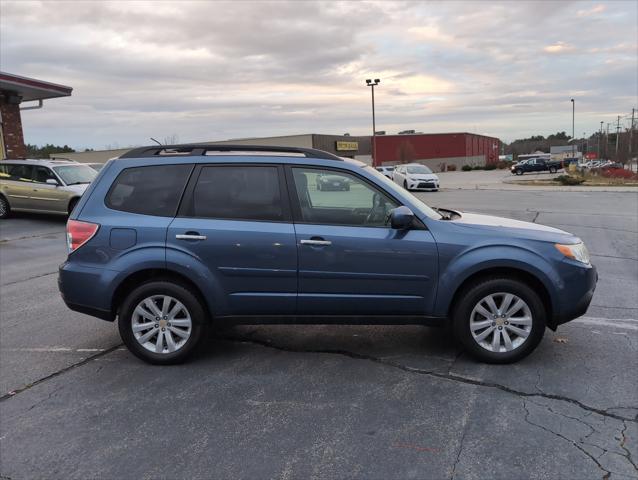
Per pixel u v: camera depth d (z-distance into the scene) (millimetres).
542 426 3148
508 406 3410
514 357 4043
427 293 4004
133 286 4223
